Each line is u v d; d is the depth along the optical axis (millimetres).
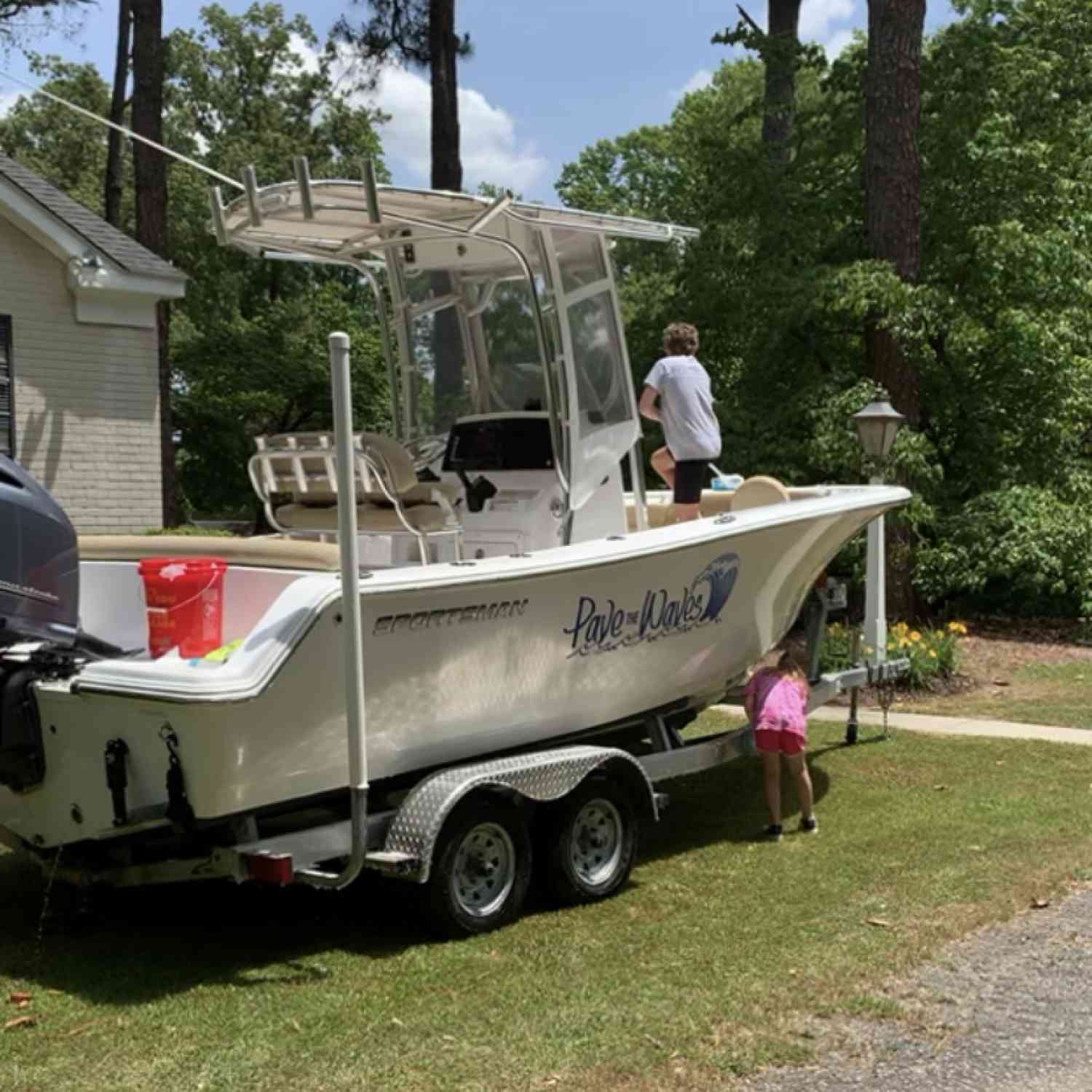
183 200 29109
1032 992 4316
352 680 4426
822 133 15195
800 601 7195
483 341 6641
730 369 15586
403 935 4949
